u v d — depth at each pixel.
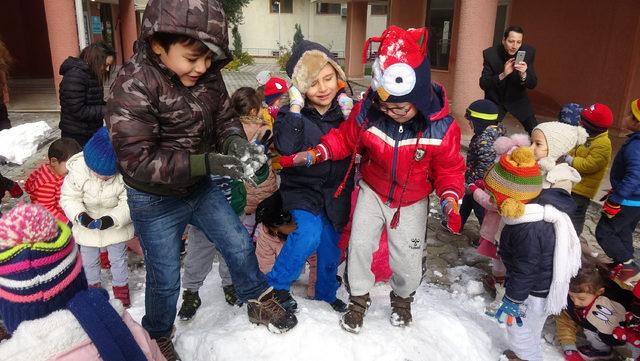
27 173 6.43
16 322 1.24
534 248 2.49
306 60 2.51
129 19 18.48
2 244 1.16
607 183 6.29
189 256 2.77
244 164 1.86
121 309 1.45
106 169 2.86
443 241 4.73
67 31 10.61
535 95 12.21
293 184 2.63
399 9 16.53
